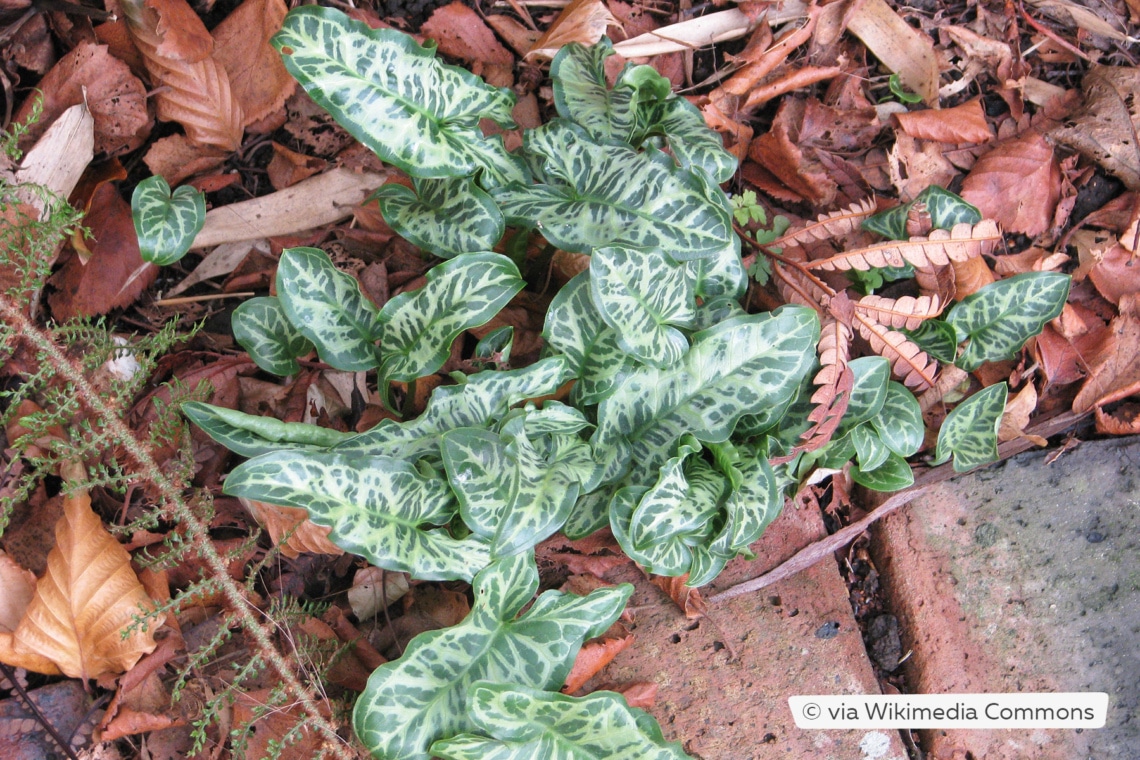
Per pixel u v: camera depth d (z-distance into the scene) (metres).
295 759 0.69
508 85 0.83
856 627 0.77
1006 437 0.81
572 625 0.68
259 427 0.68
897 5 0.87
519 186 0.73
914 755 0.77
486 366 0.74
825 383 0.71
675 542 0.71
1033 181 0.84
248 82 0.79
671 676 0.75
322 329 0.69
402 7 0.82
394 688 0.65
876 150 0.86
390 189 0.73
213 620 0.72
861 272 0.79
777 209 0.84
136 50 0.77
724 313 0.74
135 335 0.75
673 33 0.84
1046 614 0.78
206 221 0.79
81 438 0.69
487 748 0.65
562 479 0.68
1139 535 0.80
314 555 0.75
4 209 0.67
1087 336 0.82
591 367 0.71
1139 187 0.84
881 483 0.77
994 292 0.78
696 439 0.71
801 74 0.85
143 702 0.70
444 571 0.68
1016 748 0.76
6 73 0.76
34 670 0.69
